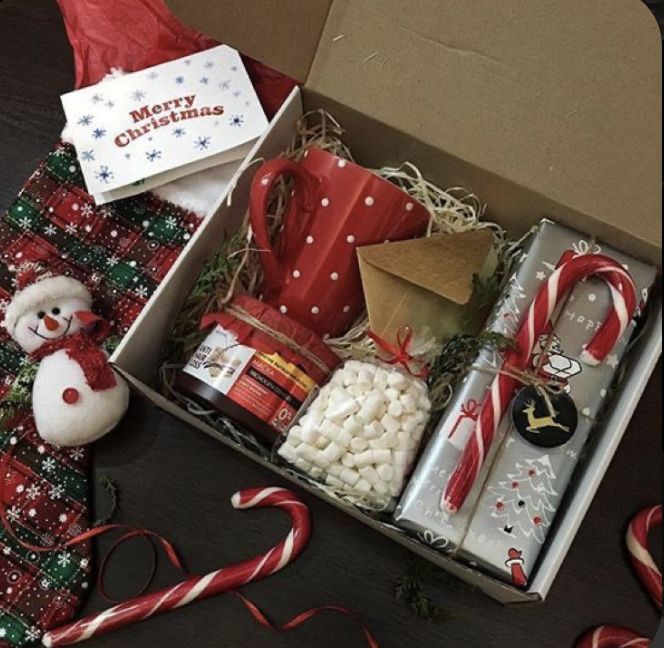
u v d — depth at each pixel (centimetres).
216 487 83
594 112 72
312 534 81
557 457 72
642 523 80
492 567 70
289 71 78
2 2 97
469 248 79
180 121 90
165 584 81
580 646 77
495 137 76
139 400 85
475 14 72
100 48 94
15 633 79
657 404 84
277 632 79
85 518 82
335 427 71
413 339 78
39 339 82
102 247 90
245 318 74
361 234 76
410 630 79
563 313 74
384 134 82
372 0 74
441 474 71
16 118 95
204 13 73
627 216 74
